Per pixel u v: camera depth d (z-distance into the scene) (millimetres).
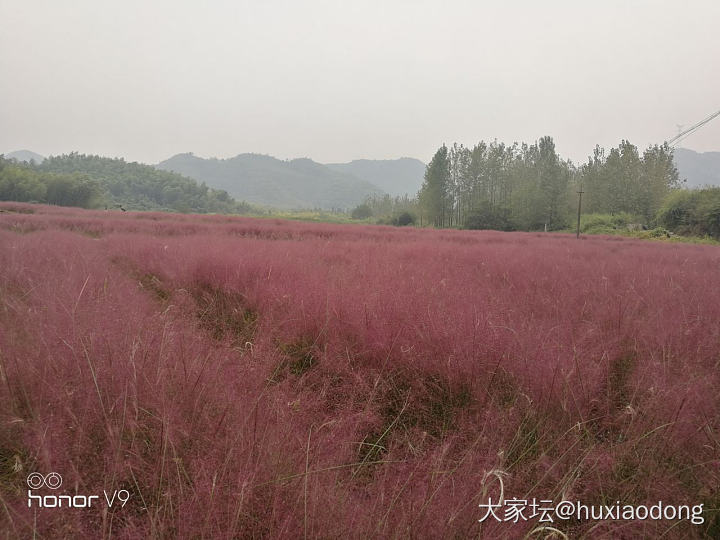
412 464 1761
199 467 1530
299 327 3406
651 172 53906
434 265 6844
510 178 61906
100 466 1557
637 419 2150
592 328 3338
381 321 3277
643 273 6648
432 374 2645
